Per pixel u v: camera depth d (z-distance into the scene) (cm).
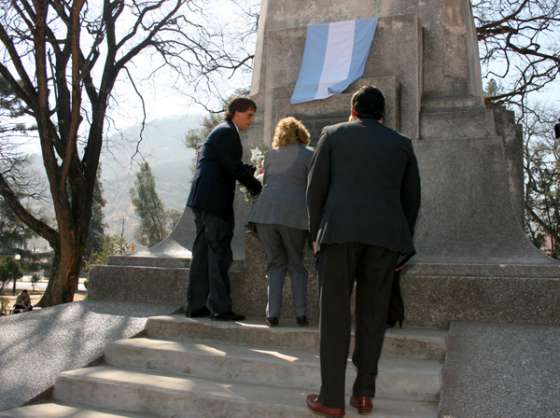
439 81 697
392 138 362
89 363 461
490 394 349
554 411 327
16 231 4016
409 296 497
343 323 338
